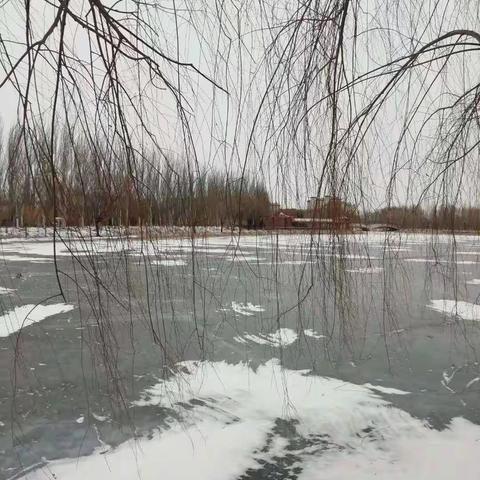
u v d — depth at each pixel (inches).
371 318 275.0
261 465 155.2
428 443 167.9
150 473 149.2
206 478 147.5
